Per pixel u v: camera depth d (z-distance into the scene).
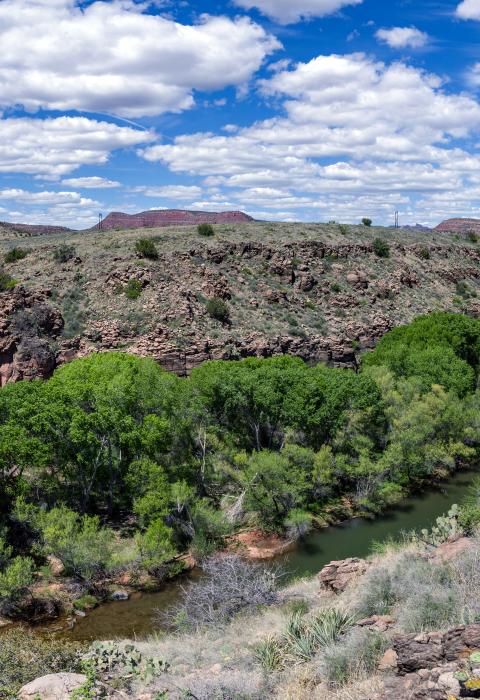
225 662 12.70
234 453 40.28
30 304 59.97
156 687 11.11
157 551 30.69
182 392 38.22
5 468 33.72
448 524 18.53
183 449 38.41
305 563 32.69
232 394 41.19
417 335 61.16
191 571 32.44
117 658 12.57
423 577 13.55
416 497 42.88
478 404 50.16
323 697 9.31
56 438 33.72
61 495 36.34
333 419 41.50
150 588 30.52
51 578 30.50
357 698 8.68
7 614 27.67
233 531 36.75
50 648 13.56
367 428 44.19
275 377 42.09
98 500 38.69
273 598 18.80
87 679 10.90
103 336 60.22
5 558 29.28
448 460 44.03
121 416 34.97
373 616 12.41
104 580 30.72
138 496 34.66
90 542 29.84
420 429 43.16
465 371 52.19
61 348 57.38
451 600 11.77
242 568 21.05
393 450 41.16
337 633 12.00
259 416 42.69
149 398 37.22
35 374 53.62
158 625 26.45
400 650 9.50
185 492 34.03
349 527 37.84
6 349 53.56
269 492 37.12
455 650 8.75
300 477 37.38
